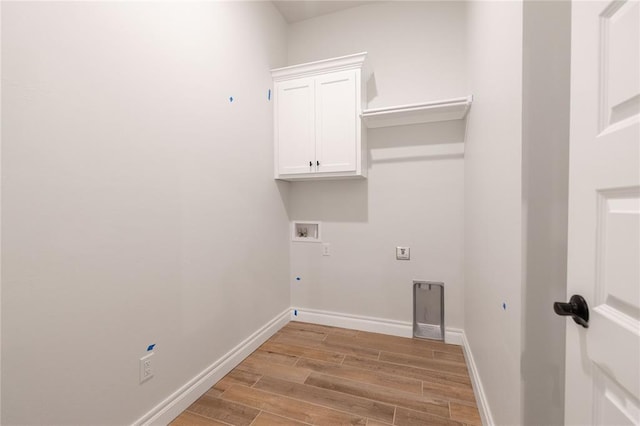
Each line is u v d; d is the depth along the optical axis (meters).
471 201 1.89
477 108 1.68
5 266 0.89
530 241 0.94
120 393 1.23
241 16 2.06
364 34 2.53
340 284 2.64
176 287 1.51
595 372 0.60
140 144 1.31
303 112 2.41
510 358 1.05
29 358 0.94
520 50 0.95
